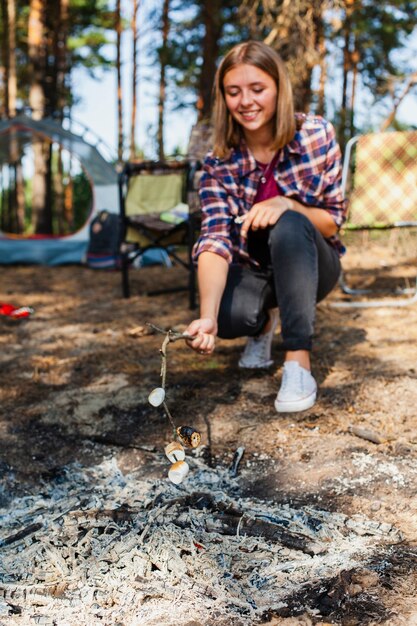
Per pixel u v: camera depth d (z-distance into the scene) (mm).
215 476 1813
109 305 3941
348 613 1248
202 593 1341
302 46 6508
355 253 5387
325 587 1329
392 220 3707
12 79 12477
